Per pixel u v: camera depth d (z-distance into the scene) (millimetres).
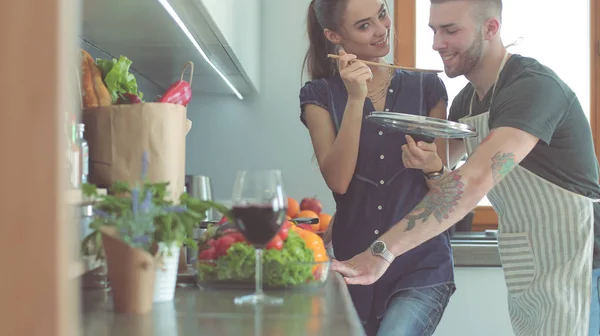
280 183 1176
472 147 2023
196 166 3539
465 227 3043
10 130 526
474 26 1805
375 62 2008
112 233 1052
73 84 1264
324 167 1974
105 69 1562
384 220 1954
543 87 1699
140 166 1286
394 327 1804
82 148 1169
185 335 905
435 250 1911
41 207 529
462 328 2785
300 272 1282
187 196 1187
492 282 2781
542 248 1910
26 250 528
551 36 3572
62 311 533
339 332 917
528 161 1867
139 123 1280
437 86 2037
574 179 1843
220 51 2389
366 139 1972
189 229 1148
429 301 1860
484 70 1869
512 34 3580
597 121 3543
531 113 1668
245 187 1166
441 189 1661
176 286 1378
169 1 1694
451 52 1855
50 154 529
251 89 3373
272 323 984
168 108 1294
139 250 1054
